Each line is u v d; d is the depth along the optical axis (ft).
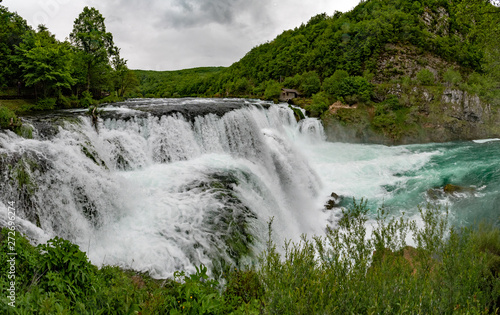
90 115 52.13
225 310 17.21
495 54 76.89
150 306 15.57
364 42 169.58
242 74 254.68
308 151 87.30
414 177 62.64
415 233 22.17
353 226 21.18
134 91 192.03
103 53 97.76
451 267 15.20
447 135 110.42
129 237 32.19
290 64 207.72
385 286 13.07
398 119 110.52
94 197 35.04
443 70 157.99
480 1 65.31
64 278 15.98
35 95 74.54
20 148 34.32
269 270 16.31
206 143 59.47
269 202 46.60
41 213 31.04
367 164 73.51
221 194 40.73
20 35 82.64
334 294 12.39
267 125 81.76
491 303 15.23
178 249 30.55
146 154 51.44
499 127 113.19
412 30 166.81
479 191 50.01
